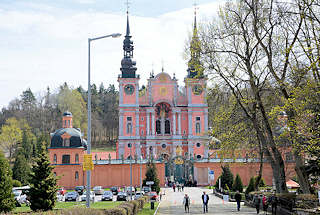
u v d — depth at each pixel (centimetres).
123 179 8850
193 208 4516
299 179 3512
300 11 3322
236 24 3975
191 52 4231
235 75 3994
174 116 10812
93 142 17575
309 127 2783
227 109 4225
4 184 3133
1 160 3177
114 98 19775
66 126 10012
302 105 2727
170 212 4059
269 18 3684
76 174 8738
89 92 2514
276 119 3809
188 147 10569
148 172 7362
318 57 2788
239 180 6412
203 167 9125
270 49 3672
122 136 10500
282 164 3822
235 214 3641
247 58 3916
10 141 12644
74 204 5019
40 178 4022
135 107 10619
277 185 3828
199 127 10681
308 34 3294
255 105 3894
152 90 10912
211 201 5675
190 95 10756
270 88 3738
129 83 10712
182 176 9438
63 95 16300
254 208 4338
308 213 2927
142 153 10650
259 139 4212
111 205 4669
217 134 4194
